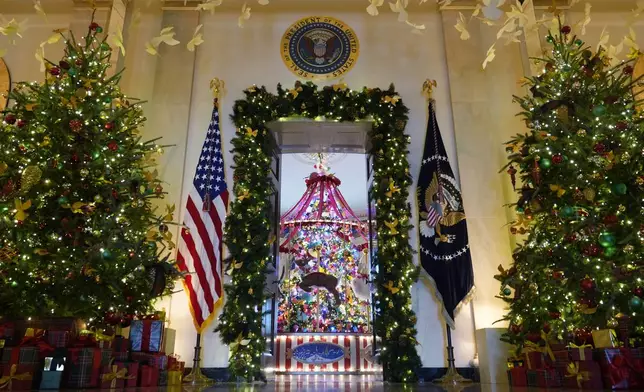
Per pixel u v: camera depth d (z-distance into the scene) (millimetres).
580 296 3742
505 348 5203
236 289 5375
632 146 3764
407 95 6777
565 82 4512
